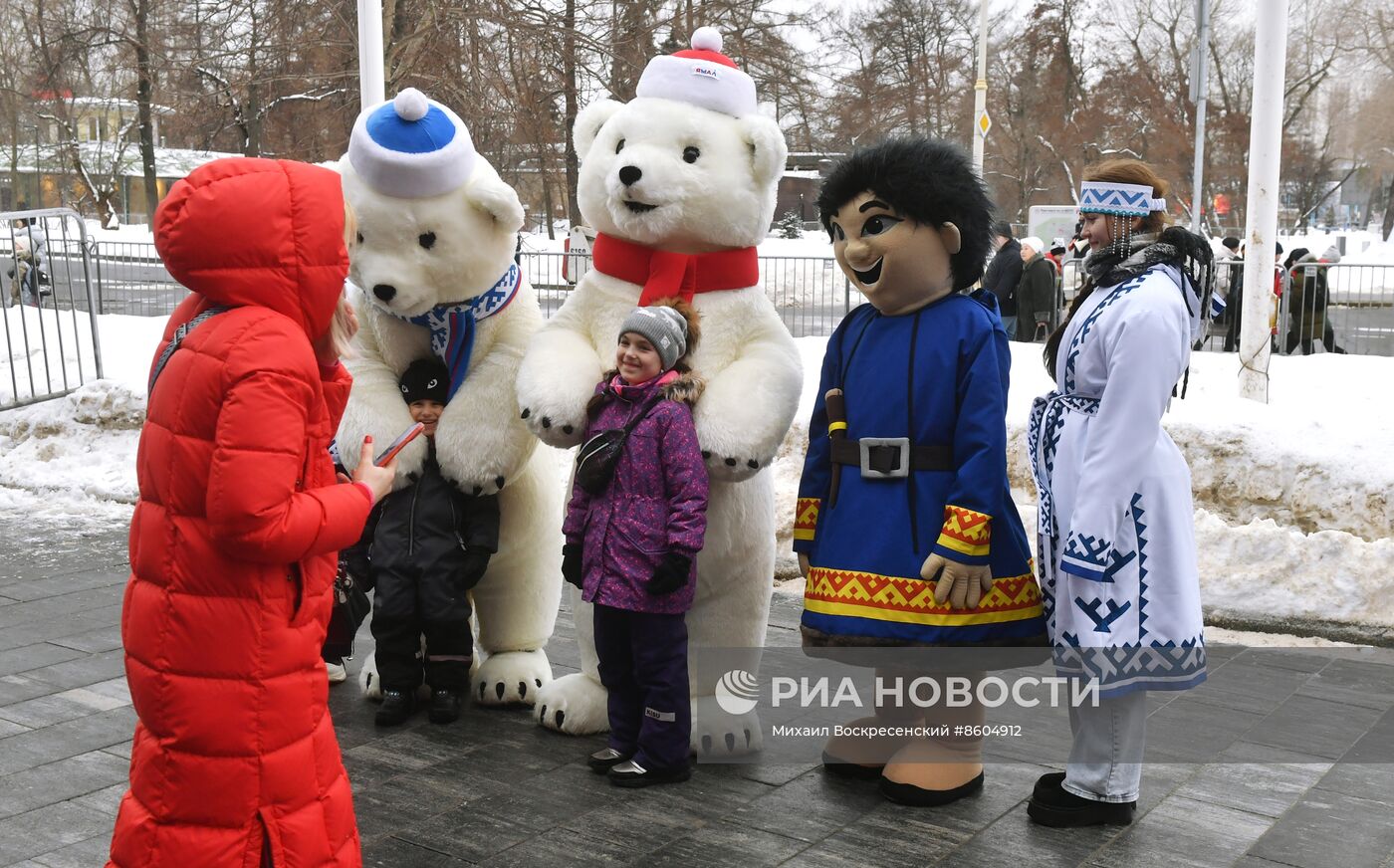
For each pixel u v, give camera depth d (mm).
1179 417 6871
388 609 4398
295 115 20922
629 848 3539
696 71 4160
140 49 22609
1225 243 16719
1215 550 5996
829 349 4066
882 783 3910
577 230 19203
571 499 4066
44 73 32094
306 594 2641
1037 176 45938
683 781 4016
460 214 4266
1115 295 3535
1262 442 6590
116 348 11375
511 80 17312
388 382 4516
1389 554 5684
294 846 2600
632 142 4121
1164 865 3463
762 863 3455
